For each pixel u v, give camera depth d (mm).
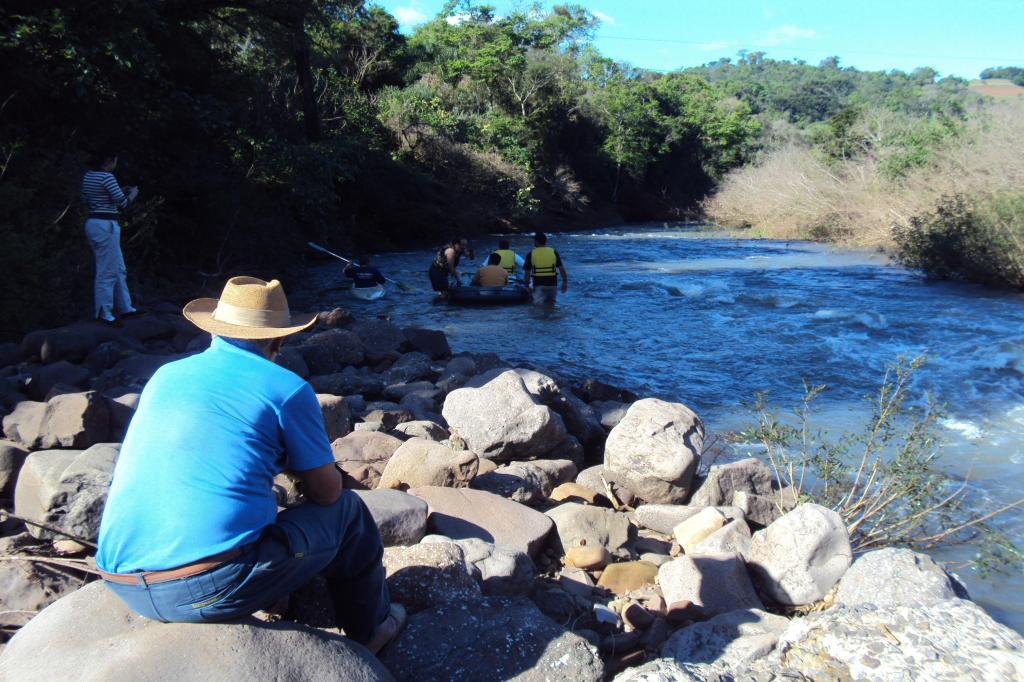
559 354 11070
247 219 17672
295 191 18672
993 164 21969
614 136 54875
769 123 72312
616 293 16891
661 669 3141
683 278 19500
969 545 5238
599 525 4844
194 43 17703
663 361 10609
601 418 7773
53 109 13312
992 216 17531
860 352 11023
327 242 25188
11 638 2881
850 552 4195
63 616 2701
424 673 2994
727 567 4152
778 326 13000
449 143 38812
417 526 4113
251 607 2574
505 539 4418
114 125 14180
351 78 37969
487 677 2977
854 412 8289
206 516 2469
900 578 3803
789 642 3422
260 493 2570
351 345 9180
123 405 5367
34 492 4012
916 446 5867
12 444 4719
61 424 4934
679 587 4160
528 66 49438
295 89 25391
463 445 6055
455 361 9047
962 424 7805
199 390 2600
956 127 30531
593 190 53094
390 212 31578
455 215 36000
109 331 8719
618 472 5707
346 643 2680
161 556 2453
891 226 24562
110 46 12617
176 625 2521
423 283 19484
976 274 18000
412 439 5379
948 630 3297
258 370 2684
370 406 7355
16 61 12227
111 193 9188
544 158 48438
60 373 6734
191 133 17156
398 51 43875
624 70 62625
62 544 3861
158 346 9188
